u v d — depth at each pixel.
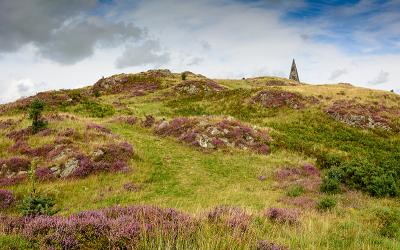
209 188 20.94
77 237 7.18
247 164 27.50
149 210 9.06
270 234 9.27
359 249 8.93
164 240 6.81
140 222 7.80
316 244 8.99
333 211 14.48
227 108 59.06
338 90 63.16
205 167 26.06
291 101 57.41
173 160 27.02
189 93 75.12
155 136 36.03
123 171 22.41
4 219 8.81
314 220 12.11
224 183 22.41
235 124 36.34
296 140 36.66
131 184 20.31
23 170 20.95
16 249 6.60
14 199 16.50
